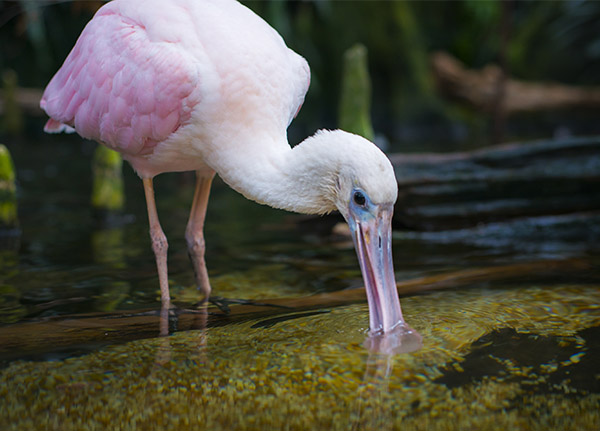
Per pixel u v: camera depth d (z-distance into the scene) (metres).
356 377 4.51
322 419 3.98
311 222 9.86
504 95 18.66
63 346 5.18
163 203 11.45
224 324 5.72
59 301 6.39
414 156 9.56
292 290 6.78
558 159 9.38
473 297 6.29
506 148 9.50
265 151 5.86
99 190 10.28
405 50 22.55
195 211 7.00
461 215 9.30
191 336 5.41
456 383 4.39
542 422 3.89
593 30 24.59
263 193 5.80
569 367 4.61
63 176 14.01
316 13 22.52
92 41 6.50
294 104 6.53
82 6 12.67
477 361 4.73
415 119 22.25
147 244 8.73
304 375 4.56
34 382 4.53
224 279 7.23
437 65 21.83
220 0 6.18
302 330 5.45
